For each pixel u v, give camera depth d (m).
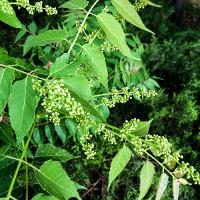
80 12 3.41
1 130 1.89
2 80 1.52
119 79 3.50
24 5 1.78
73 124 2.91
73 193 1.53
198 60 5.58
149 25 6.68
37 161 1.96
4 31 5.53
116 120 4.84
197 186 4.55
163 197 4.27
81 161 4.25
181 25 8.61
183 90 5.14
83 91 1.51
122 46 1.71
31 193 2.25
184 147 4.67
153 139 1.96
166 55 5.54
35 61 3.97
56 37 1.81
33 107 1.49
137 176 4.50
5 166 1.79
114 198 4.45
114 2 1.79
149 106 4.87
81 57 1.59
